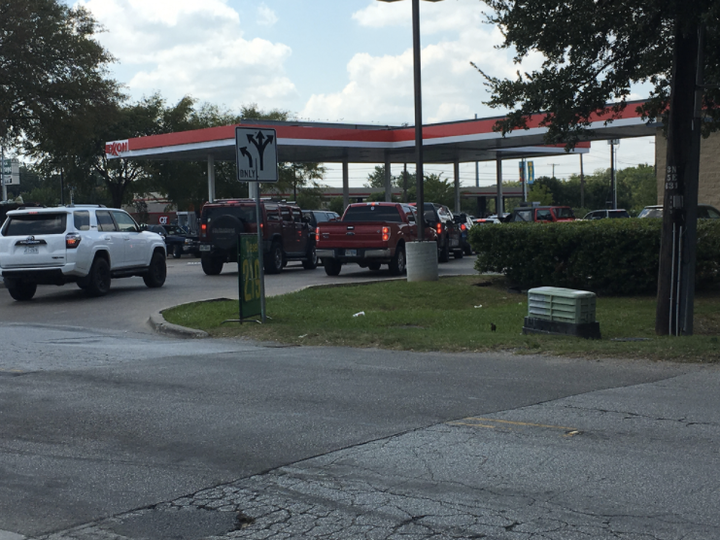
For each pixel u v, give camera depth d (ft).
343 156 162.20
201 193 205.46
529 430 21.42
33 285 60.54
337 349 36.24
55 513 16.11
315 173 232.32
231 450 20.03
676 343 34.04
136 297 60.18
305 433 21.42
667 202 39.83
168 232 144.66
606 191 363.97
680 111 39.17
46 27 107.65
